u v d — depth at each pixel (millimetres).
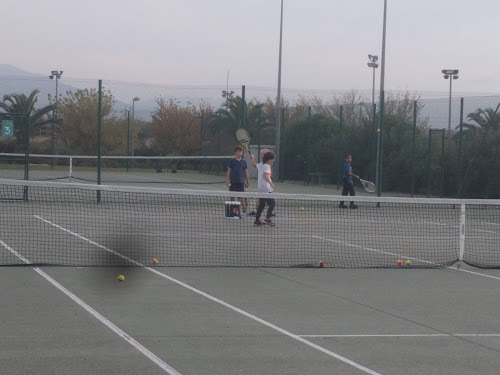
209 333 7270
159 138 34969
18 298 8586
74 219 17062
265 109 33031
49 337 6945
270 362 6340
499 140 24719
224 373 5992
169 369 6070
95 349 6586
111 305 8367
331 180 30234
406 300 9148
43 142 30203
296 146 31547
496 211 23703
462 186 25016
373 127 28328
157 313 8055
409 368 6273
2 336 6938
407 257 12875
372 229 17234
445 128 26031
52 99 30094
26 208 19484
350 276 10797
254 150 31109
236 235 15156
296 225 17578
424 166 26750
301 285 9969
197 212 19812
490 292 9805
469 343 7145
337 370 6156
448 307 8797
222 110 30969
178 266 11148
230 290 9461
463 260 12062
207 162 33344
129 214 18688
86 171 32531
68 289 9156
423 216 21266
